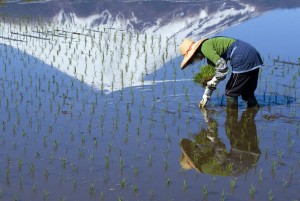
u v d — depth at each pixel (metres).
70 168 5.59
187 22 14.80
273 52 11.12
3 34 12.94
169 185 5.19
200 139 6.45
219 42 7.27
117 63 10.34
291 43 11.93
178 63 10.27
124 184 5.20
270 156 5.91
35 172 5.49
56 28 13.96
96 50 11.38
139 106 7.71
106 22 14.94
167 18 15.40
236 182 5.25
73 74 9.52
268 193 5.00
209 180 5.30
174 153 6.01
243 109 7.57
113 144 6.28
